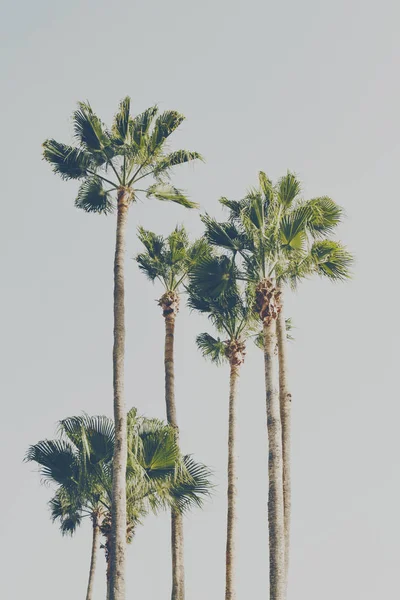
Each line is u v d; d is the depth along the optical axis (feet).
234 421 70.64
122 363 53.98
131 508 57.67
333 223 64.28
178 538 66.74
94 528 73.61
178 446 57.57
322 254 60.03
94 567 73.00
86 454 57.41
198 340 78.59
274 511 51.44
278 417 54.24
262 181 62.03
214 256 64.13
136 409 63.77
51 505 69.97
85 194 62.49
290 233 59.21
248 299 70.79
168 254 77.56
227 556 64.54
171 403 72.08
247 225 59.88
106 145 60.95
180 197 62.69
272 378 55.47
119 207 59.77
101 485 58.85
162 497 57.98
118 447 51.75
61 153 61.57
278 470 52.60
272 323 57.62
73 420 58.85
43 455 58.23
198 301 72.33
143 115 62.80
